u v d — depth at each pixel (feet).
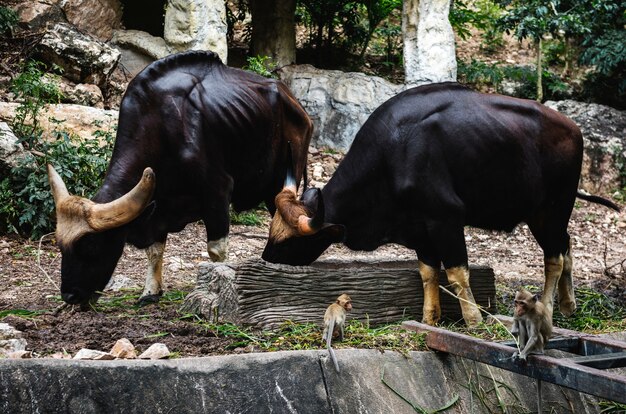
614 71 52.60
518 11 50.60
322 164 43.21
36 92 35.50
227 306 19.04
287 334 18.33
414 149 20.81
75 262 20.30
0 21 41.55
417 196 20.76
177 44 42.70
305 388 16.21
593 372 14.83
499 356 16.57
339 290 19.81
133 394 14.56
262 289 18.84
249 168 24.67
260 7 49.32
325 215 21.47
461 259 20.89
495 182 21.52
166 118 22.80
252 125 24.21
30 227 33.19
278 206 21.16
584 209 44.19
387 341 18.39
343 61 54.49
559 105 49.39
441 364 18.28
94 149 35.83
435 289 20.95
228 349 17.65
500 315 21.15
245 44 54.54
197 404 15.03
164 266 30.17
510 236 40.01
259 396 15.67
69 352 17.17
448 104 21.34
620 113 49.29
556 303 25.54
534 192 22.17
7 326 16.98
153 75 23.13
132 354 16.47
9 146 33.09
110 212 20.11
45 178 32.78
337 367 16.53
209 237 23.40
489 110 21.63
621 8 50.93
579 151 23.18
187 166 22.76
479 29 62.13
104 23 46.19
